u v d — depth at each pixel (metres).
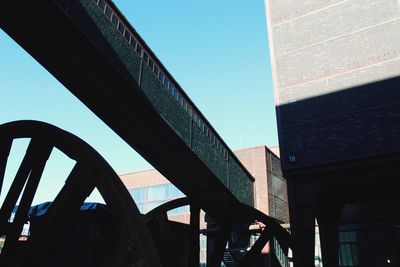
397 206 18.84
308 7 19.52
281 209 29.22
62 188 5.23
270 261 23.64
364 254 18.81
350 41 17.47
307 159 16.34
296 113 17.53
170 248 15.41
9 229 5.71
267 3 20.97
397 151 14.44
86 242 15.16
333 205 18.80
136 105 12.58
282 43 19.48
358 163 15.19
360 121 15.75
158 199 41.22
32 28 9.58
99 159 5.15
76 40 10.04
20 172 5.96
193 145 15.70
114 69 11.14
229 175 19.81
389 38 16.45
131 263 4.19
